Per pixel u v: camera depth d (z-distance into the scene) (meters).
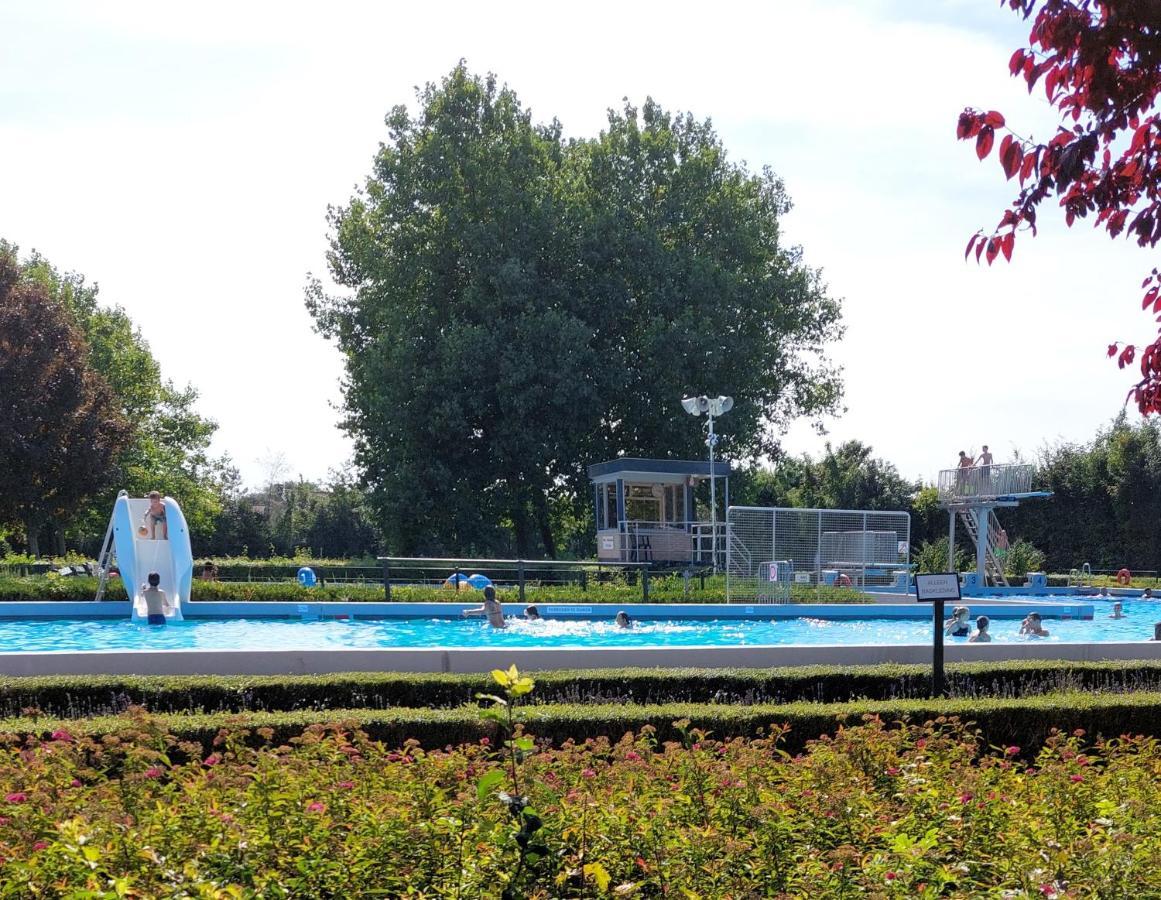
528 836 4.83
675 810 5.65
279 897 4.60
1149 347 6.39
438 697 10.82
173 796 5.62
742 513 27.56
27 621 23.62
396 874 4.89
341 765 6.23
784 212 50.41
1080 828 5.80
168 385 58.94
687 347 42.00
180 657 11.94
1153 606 31.55
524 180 43.31
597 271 43.53
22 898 4.42
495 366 41.22
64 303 54.12
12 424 40.81
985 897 4.79
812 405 49.84
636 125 45.88
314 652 12.06
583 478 44.72
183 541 25.00
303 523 65.38
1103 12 5.32
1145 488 44.59
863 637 23.06
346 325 46.44
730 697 11.30
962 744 7.55
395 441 42.31
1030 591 34.47
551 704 10.22
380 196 44.88
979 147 5.82
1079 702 10.05
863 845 5.35
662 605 25.28
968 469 34.81
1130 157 5.75
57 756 6.11
